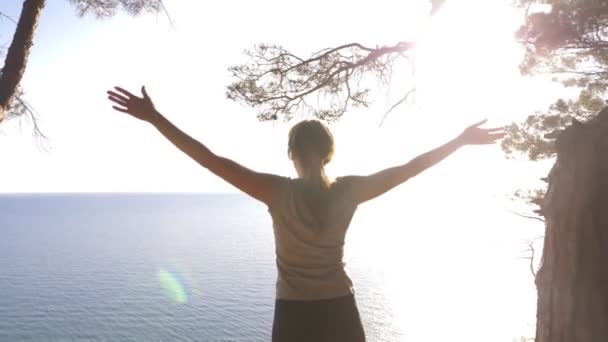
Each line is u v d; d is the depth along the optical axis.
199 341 55.06
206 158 1.65
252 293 80.38
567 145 2.23
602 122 2.22
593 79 10.49
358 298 76.25
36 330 60.00
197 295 79.00
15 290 83.25
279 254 1.77
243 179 1.69
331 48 8.20
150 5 6.50
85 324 62.50
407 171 1.85
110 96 1.61
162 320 63.91
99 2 6.55
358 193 1.79
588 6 7.88
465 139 1.93
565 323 2.13
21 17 5.63
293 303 1.71
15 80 5.64
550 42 8.33
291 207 1.72
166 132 1.63
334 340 1.68
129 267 108.00
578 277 2.10
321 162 1.83
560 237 2.20
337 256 1.77
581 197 2.12
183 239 168.62
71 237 173.25
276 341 1.72
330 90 8.27
